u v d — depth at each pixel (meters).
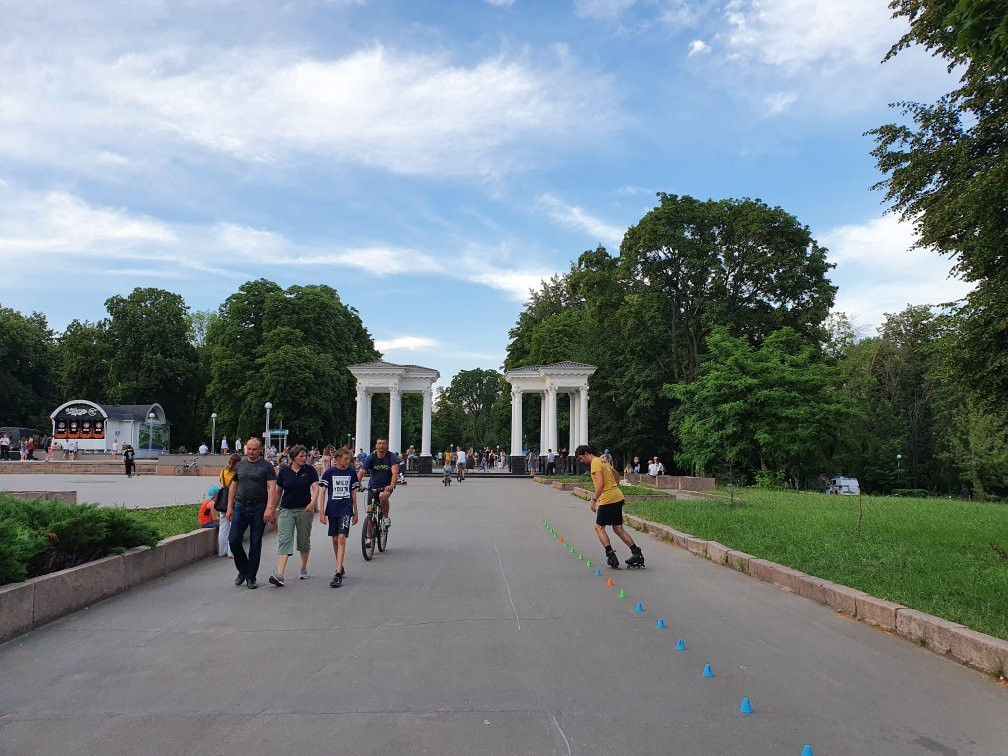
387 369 44.56
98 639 6.66
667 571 10.56
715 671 5.70
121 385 62.00
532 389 46.81
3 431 54.94
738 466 37.69
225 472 12.18
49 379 69.56
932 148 14.64
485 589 9.07
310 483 9.71
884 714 4.79
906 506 18.75
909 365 54.28
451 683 5.36
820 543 11.45
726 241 45.03
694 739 4.34
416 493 28.41
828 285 42.34
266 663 5.87
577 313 61.59
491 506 22.23
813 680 5.50
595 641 6.57
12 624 6.70
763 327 43.41
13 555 7.03
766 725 4.58
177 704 4.92
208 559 11.76
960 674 5.68
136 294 64.25
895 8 13.12
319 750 4.15
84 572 8.05
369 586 9.30
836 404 35.44
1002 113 12.50
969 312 14.75
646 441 50.22
